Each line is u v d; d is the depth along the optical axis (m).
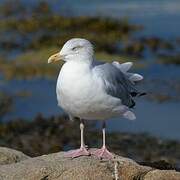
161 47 29.73
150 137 18.33
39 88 23.39
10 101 21.67
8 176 10.24
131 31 32.00
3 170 10.41
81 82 10.28
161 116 20.06
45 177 10.18
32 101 21.73
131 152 17.33
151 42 30.12
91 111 10.52
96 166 10.33
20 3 36.50
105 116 10.72
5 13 35.28
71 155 10.77
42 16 34.31
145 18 34.00
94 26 32.34
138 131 18.78
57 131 18.86
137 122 19.48
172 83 23.72
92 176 10.16
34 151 17.39
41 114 19.89
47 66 25.98
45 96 22.33
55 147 17.62
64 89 10.37
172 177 10.23
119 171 10.31
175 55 28.33
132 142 17.97
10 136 18.56
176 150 17.50
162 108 20.84
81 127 10.93
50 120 19.58
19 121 19.66
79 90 10.28
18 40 30.73
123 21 32.91
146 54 28.64
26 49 29.16
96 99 10.36
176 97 21.98
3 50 29.09
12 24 33.16
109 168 10.34
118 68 11.32
